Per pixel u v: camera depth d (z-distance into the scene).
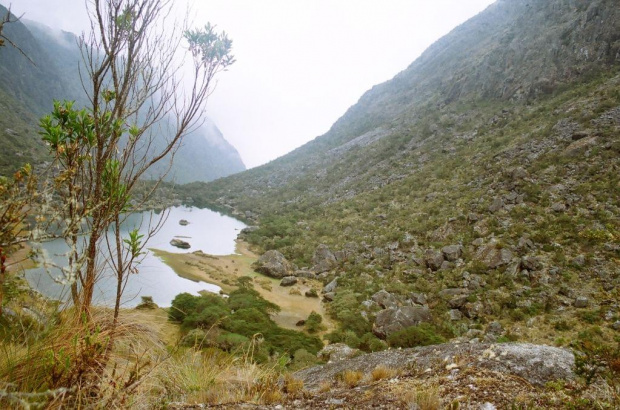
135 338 3.09
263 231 74.00
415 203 61.22
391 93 190.00
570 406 3.10
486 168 58.06
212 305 29.05
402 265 39.78
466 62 136.25
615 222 31.61
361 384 5.02
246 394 3.92
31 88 171.75
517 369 4.14
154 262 45.09
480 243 36.56
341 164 129.75
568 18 90.62
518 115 78.31
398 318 27.16
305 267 51.06
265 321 29.61
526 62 94.44
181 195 131.62
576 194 38.88
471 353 5.20
